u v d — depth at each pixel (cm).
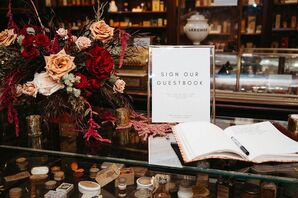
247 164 95
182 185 127
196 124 112
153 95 123
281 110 176
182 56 122
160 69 123
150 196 129
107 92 120
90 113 115
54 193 130
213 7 439
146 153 106
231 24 437
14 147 116
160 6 464
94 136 113
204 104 122
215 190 125
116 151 109
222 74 209
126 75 165
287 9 420
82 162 140
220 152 94
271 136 106
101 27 112
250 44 436
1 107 114
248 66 216
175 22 438
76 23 485
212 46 122
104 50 113
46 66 103
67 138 118
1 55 111
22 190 134
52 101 111
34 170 140
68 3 478
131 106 140
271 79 200
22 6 237
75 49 112
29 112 123
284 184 108
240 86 197
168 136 116
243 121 135
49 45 109
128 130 121
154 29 475
